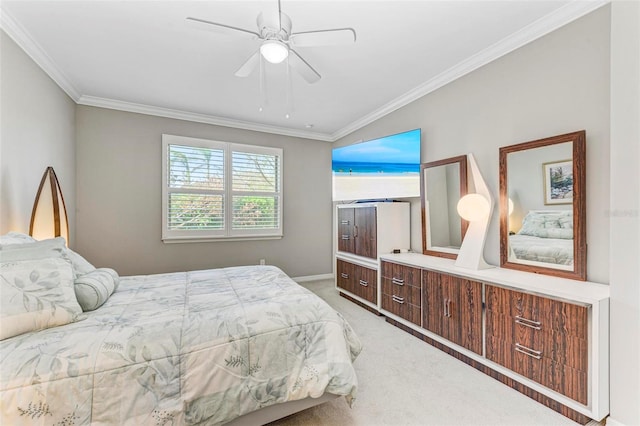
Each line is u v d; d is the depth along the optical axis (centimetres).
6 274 121
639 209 136
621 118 142
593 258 174
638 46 136
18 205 203
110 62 244
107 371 106
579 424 148
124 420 104
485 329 193
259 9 179
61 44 217
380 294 301
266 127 422
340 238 387
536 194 201
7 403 93
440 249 278
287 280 213
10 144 194
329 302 355
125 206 338
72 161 303
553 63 193
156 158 355
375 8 179
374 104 344
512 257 215
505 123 224
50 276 130
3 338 111
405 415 155
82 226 318
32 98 221
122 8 178
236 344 128
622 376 141
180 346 120
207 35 207
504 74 224
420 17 189
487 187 226
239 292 180
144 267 349
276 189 435
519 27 201
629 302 139
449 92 271
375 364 207
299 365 137
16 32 194
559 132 191
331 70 261
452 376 192
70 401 99
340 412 157
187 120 372
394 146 321
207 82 282
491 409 159
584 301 144
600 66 171
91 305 146
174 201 365
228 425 126
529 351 167
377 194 341
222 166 394
